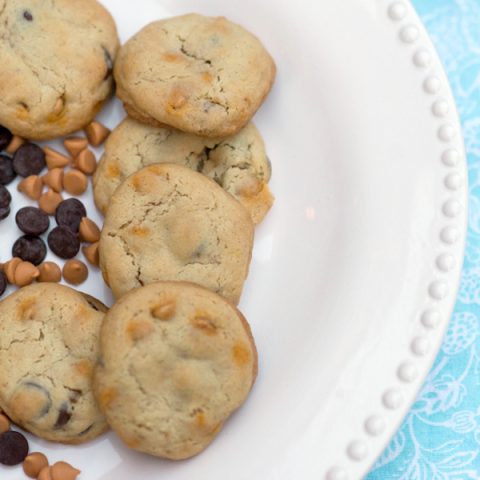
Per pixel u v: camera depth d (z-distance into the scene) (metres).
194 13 0.55
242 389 0.50
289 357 0.52
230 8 0.55
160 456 0.50
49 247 0.54
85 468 0.52
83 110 0.54
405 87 0.53
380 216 0.53
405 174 0.53
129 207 0.52
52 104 0.53
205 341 0.49
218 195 0.52
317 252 0.54
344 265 0.53
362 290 0.52
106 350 0.49
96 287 0.54
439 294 0.51
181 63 0.53
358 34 0.54
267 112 0.55
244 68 0.53
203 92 0.52
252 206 0.54
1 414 0.51
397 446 0.53
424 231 0.52
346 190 0.53
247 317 0.54
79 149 0.54
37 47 0.53
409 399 0.50
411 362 0.51
